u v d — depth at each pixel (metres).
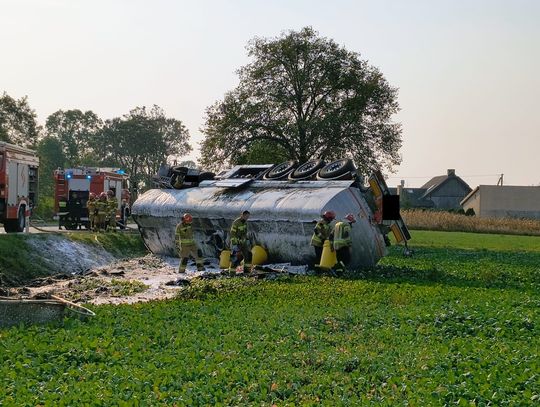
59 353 12.33
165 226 33.44
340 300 19.12
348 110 62.00
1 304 15.02
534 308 17.91
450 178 142.88
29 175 36.44
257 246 28.55
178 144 140.50
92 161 131.88
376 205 27.97
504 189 120.75
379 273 26.48
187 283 25.53
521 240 60.50
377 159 63.81
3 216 32.88
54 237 32.00
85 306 17.84
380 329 14.91
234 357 12.05
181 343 13.14
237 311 17.20
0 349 12.33
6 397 9.66
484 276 26.17
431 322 15.42
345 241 25.45
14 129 99.31
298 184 29.17
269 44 63.19
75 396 9.66
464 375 10.74
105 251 35.22
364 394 10.10
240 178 32.53
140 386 10.26
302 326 14.95
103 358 12.05
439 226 77.56
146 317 16.06
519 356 12.09
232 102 62.78
